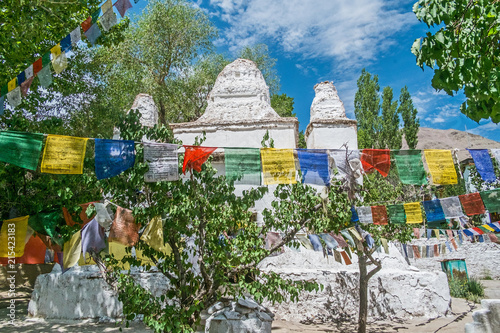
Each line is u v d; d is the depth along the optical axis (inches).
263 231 238.5
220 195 212.5
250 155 215.9
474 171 571.5
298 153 222.4
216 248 214.8
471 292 538.0
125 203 220.4
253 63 581.3
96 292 378.9
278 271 405.7
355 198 267.9
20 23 324.8
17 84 201.3
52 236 210.5
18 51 337.7
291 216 236.1
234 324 260.2
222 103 553.6
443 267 625.0
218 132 508.7
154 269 382.9
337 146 478.0
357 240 299.9
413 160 233.3
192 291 223.8
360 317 315.0
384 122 1200.2
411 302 393.7
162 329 196.1
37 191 244.8
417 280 399.5
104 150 188.9
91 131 619.8
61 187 223.0
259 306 295.3
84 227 204.1
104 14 180.9
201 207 217.9
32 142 176.1
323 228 234.5
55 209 215.9
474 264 733.9
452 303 481.7
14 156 173.8
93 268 398.6
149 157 198.2
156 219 204.2
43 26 343.6
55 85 538.0
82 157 181.9
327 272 399.5
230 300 293.1
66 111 598.5
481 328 225.3
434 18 135.2
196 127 513.7
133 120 223.1
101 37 368.2
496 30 141.2
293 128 505.0
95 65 652.7
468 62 133.4
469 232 389.7
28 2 311.1
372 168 235.9
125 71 773.9
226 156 214.2
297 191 234.4
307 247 273.9
